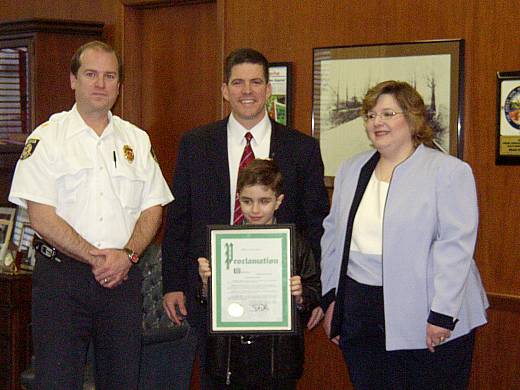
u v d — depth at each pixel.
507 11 3.45
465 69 3.57
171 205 3.26
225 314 2.84
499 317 3.56
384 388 2.96
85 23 4.70
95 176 2.99
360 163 3.03
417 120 2.86
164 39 4.70
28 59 4.65
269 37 4.14
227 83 3.14
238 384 2.90
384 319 2.84
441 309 2.76
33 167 2.93
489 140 3.54
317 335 4.08
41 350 2.96
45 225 2.91
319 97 3.97
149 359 3.41
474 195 2.83
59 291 2.95
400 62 3.72
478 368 3.62
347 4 3.88
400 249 2.82
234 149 3.18
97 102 2.99
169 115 4.71
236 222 3.13
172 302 3.26
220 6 4.28
